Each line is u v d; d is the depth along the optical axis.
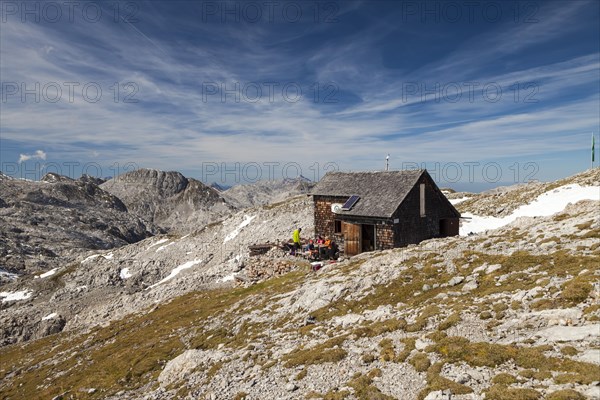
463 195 90.38
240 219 102.44
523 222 29.83
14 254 193.88
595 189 57.94
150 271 92.12
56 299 82.69
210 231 105.00
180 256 97.75
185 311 39.00
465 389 10.65
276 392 14.45
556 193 62.31
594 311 12.47
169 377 21.00
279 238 75.75
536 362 10.96
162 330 33.56
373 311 20.27
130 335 37.00
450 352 12.83
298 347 18.39
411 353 13.98
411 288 21.45
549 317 13.18
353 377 13.66
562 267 17.12
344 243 44.91
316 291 25.56
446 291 19.47
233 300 36.94
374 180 47.06
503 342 12.73
